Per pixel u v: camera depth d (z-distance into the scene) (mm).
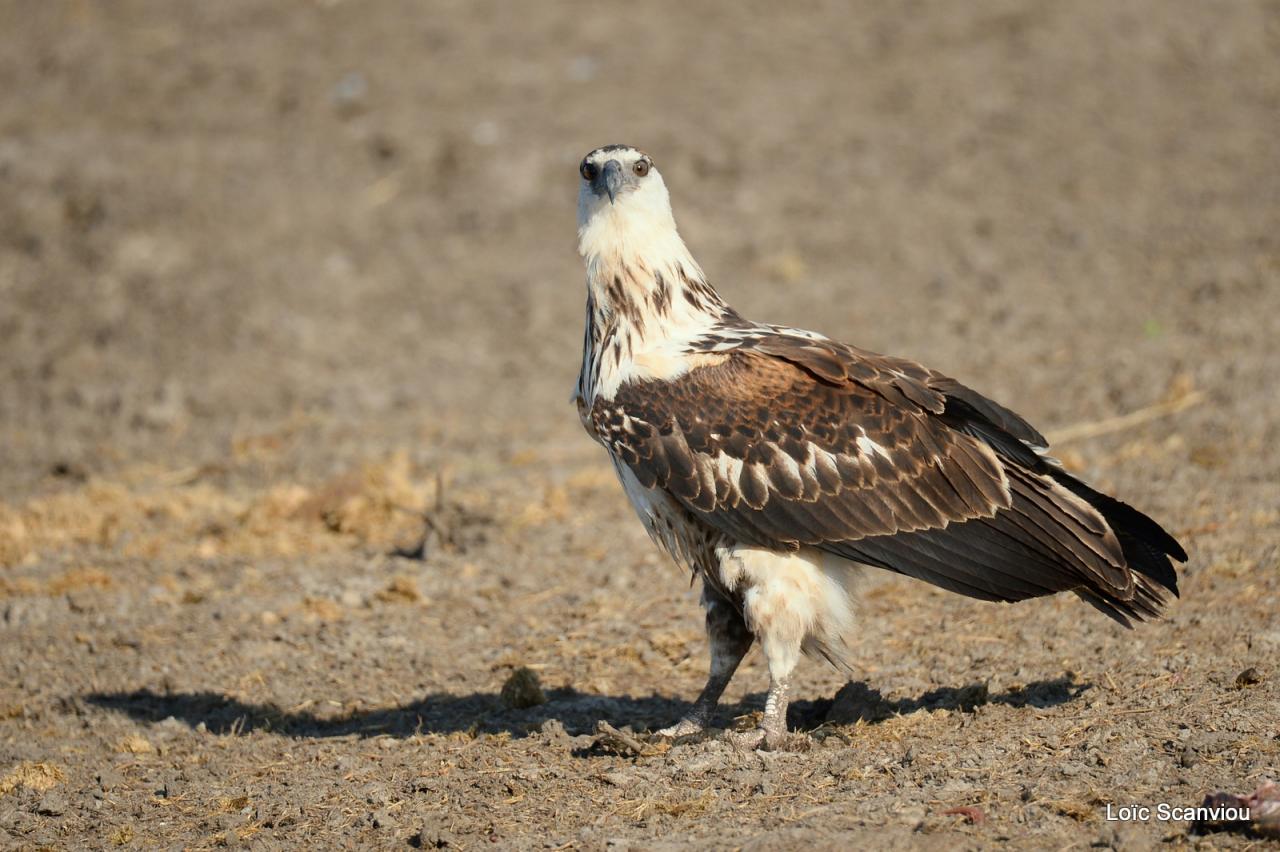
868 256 34312
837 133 40188
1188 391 24156
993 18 46562
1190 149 38031
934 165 38438
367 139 40344
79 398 29312
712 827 11164
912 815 11008
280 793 12938
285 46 46469
